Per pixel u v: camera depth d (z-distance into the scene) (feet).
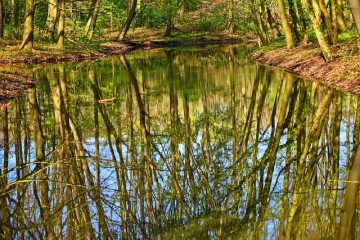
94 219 28.58
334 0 85.10
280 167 37.42
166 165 40.16
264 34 129.49
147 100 70.95
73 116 60.34
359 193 30.89
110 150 45.65
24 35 118.62
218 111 61.52
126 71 104.01
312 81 75.25
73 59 125.18
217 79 88.33
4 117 58.70
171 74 98.02
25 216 29.81
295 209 28.53
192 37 200.03
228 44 178.81
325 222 26.48
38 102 68.03
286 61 95.50
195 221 27.40
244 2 163.22
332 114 52.54
